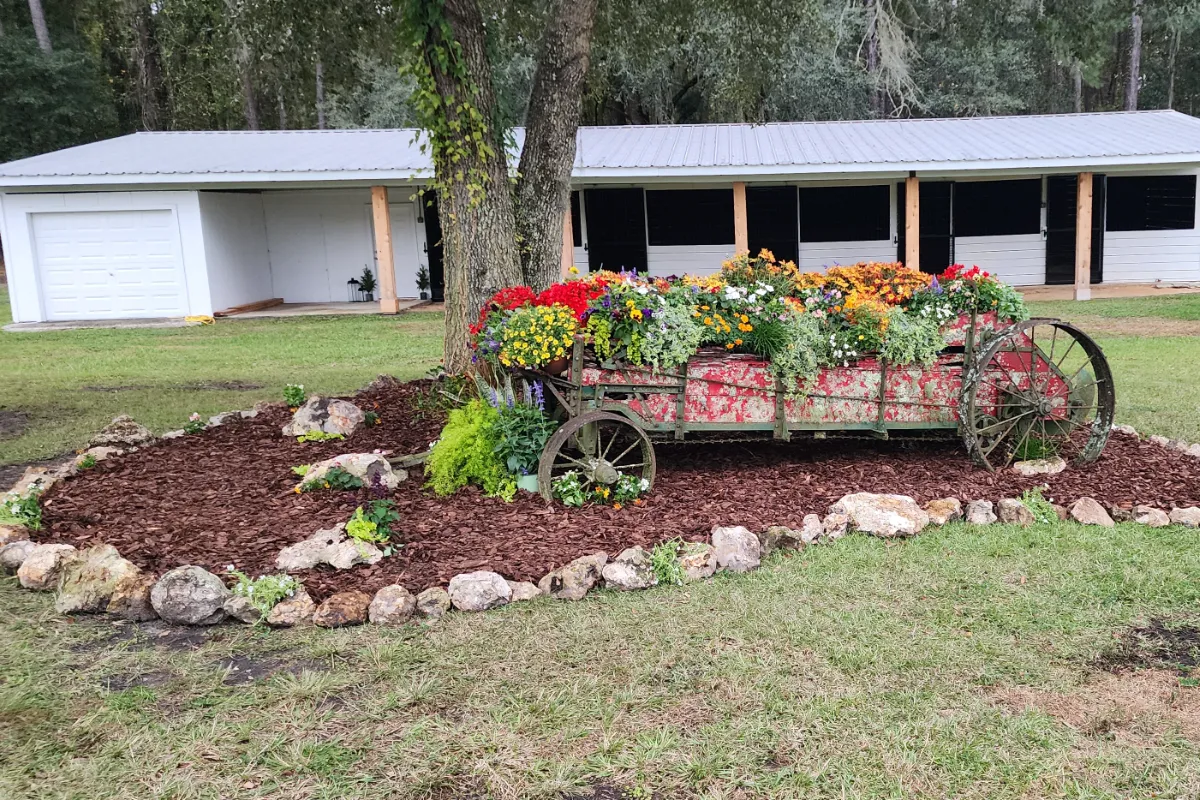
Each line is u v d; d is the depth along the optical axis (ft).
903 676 11.07
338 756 9.55
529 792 8.95
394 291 57.31
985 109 97.19
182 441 22.22
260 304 62.95
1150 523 16.17
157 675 11.33
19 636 12.42
